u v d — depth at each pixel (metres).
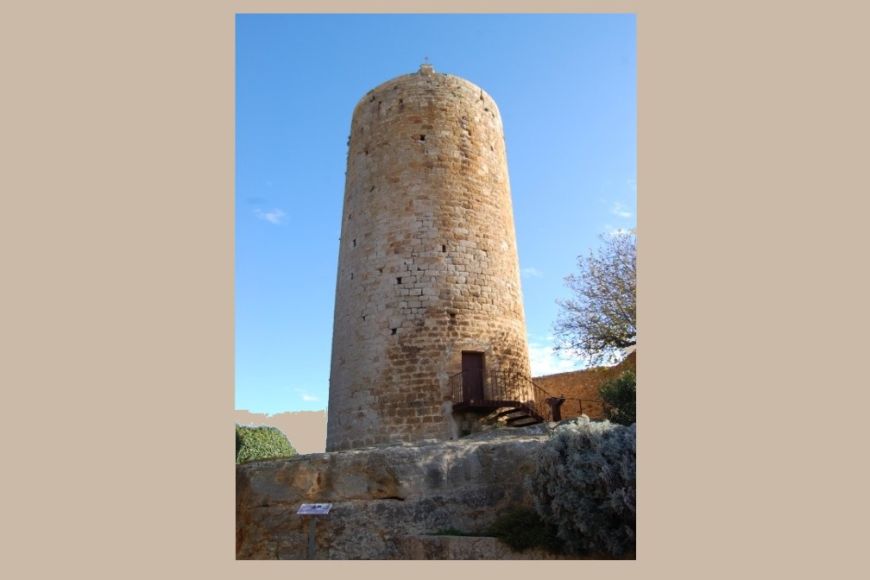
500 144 25.23
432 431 19.91
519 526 12.77
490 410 20.48
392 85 24.33
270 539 14.43
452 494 14.25
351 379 21.47
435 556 13.07
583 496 11.62
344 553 13.95
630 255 30.02
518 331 22.88
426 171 22.59
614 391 21.41
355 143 24.91
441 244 21.81
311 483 14.75
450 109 23.70
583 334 30.17
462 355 21.02
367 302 21.83
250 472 15.28
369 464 14.66
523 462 14.31
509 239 23.91
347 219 24.23
